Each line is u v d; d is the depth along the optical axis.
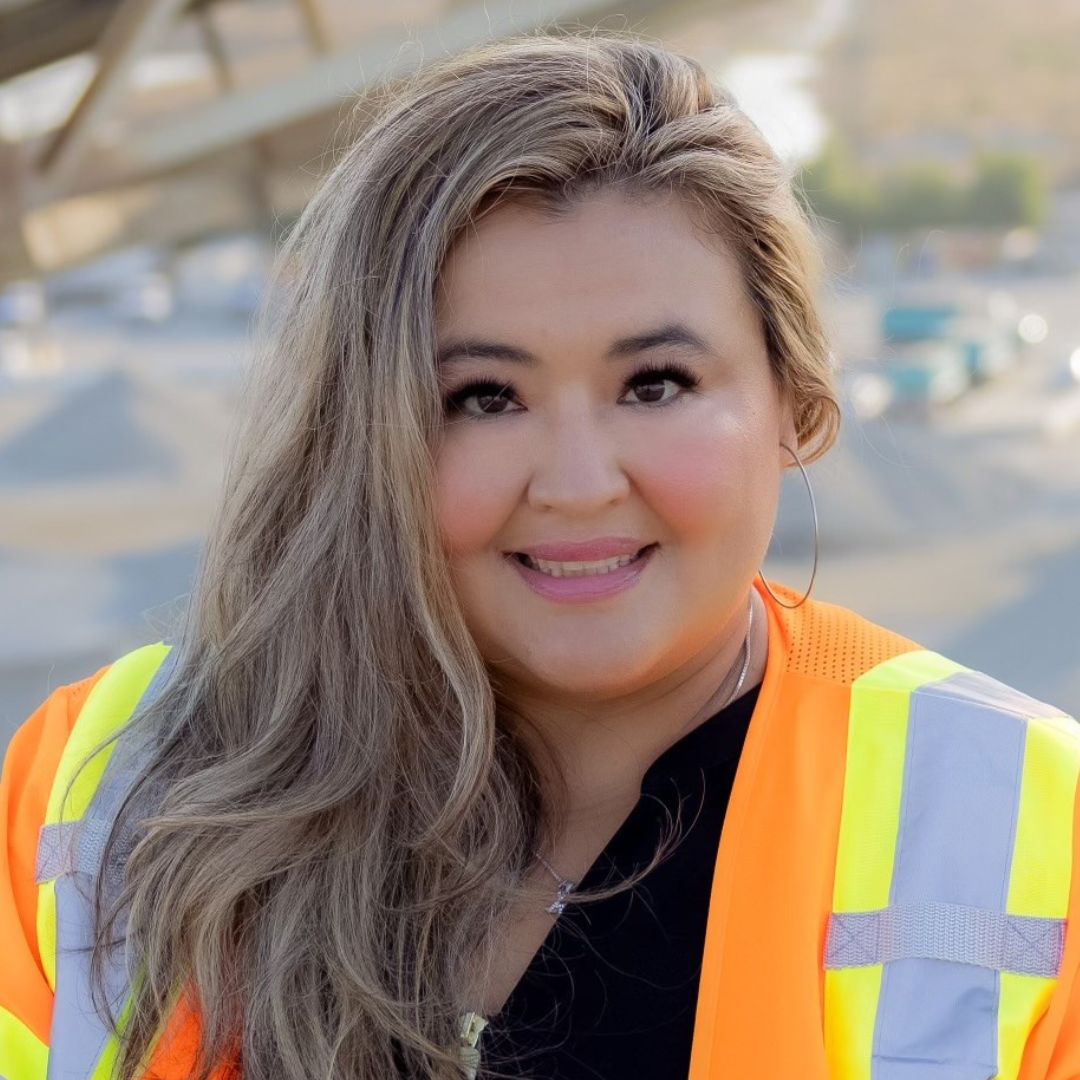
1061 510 12.27
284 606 1.32
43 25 5.68
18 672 7.93
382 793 1.28
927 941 1.19
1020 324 21.05
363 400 1.26
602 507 1.16
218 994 1.28
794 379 1.28
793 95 26.22
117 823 1.37
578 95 1.17
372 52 6.00
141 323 34.56
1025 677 8.48
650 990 1.22
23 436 13.76
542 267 1.16
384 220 1.22
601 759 1.31
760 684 1.33
